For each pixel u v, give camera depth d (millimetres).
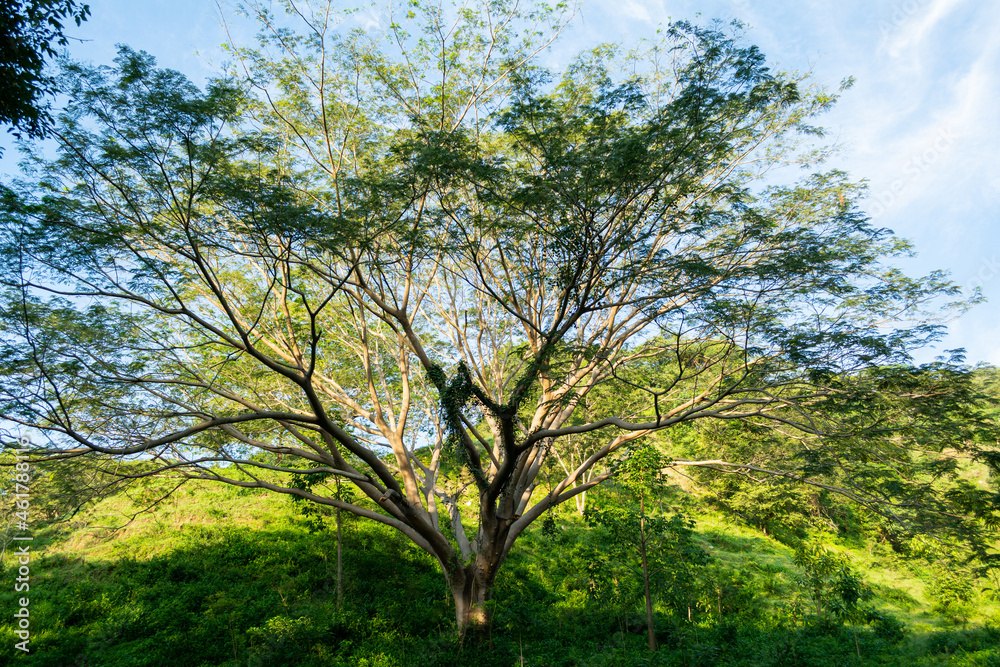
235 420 11391
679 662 13023
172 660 12062
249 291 16266
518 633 15422
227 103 10617
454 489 18188
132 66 9898
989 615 20422
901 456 13906
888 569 24109
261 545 18453
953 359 12375
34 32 8250
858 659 14609
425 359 14359
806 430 13570
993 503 12297
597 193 11703
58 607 14133
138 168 10898
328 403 18312
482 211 14914
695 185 13539
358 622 14375
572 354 13062
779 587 21359
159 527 19359
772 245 12836
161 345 13117
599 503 24797
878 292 13477
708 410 13844
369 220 12812
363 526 20984
